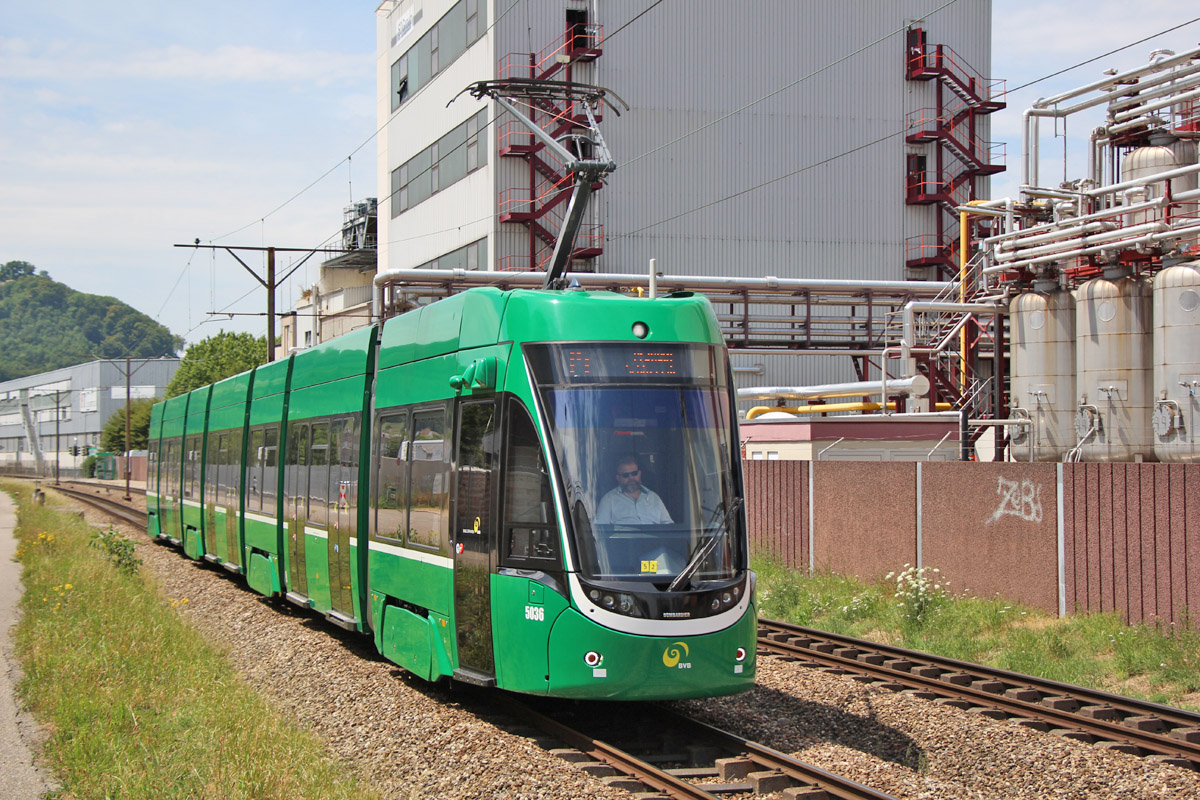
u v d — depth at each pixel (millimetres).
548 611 8523
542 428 8836
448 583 9836
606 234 36812
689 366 9281
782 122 38562
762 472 20531
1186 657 11188
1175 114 19062
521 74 36250
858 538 17906
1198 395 16844
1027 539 14539
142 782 7078
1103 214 17969
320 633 14250
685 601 8469
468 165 38156
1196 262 17188
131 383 117312
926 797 7301
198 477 22938
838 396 27672
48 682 10164
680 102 37594
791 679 11125
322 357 14297
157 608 14477
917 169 40219
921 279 39875
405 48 43750
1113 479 13320
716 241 37812
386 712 9625
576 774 7656
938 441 21641
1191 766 7965
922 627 14078
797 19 38656
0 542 29172
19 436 142500
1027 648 12367
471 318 9953
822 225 38906
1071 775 7738
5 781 7539
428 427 10562
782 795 7281
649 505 8711
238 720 8547
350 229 59344
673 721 9266
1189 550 12336
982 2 40531
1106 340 18375
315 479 14156
